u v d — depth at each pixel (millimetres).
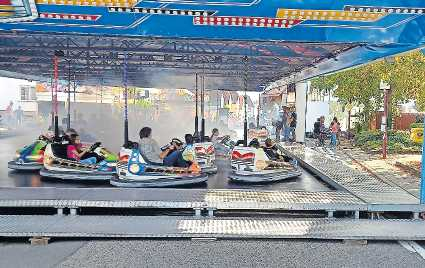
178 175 7449
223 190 6578
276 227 5496
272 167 8148
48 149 7891
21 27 5934
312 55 10211
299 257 4773
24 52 11352
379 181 7754
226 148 11375
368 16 5590
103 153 7961
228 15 5617
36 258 4656
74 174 7699
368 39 6164
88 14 5570
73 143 8148
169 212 6246
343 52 9102
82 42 10484
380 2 5348
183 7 5434
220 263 4555
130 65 13648
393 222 5754
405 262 4676
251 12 5559
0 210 6094
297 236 5262
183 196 6098
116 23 5797
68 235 5148
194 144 8812
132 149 7305
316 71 11773
